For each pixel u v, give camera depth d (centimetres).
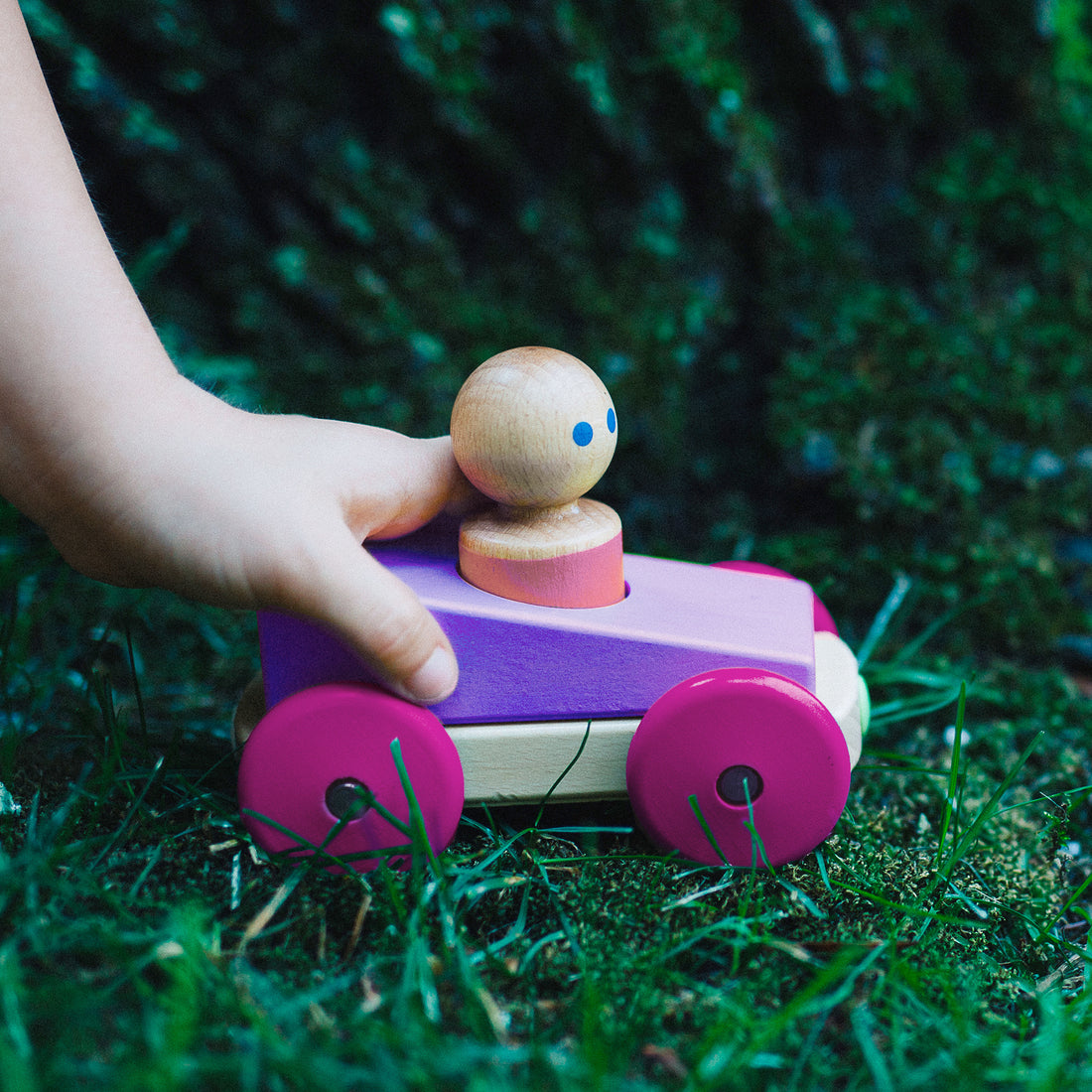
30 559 50
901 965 34
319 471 36
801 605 40
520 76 61
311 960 35
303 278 60
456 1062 31
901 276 66
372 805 36
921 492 57
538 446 37
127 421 35
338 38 60
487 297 63
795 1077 32
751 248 65
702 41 62
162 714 47
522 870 38
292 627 37
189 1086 30
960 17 68
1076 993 36
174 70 58
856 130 67
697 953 35
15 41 36
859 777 44
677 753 37
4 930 34
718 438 63
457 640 37
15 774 41
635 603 39
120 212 59
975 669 52
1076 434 59
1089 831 43
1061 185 68
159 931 34
